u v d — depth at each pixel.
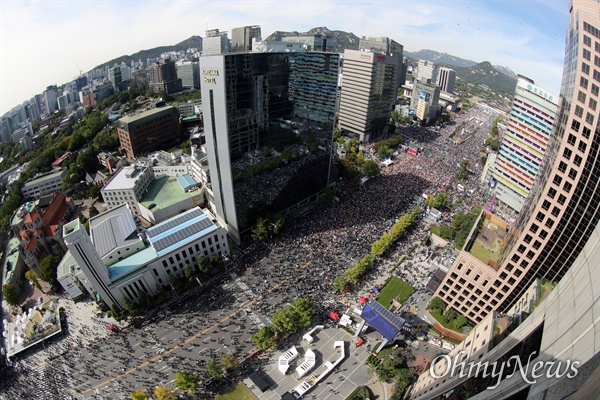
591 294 43.69
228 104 132.38
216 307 134.62
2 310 147.00
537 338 53.34
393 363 108.25
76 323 132.12
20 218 178.25
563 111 96.44
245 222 168.12
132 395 98.19
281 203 184.00
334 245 167.88
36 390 108.94
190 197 195.88
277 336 121.25
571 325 45.53
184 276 147.00
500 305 117.38
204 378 109.81
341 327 128.12
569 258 96.94
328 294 140.88
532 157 193.62
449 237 174.38
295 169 180.88
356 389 107.75
